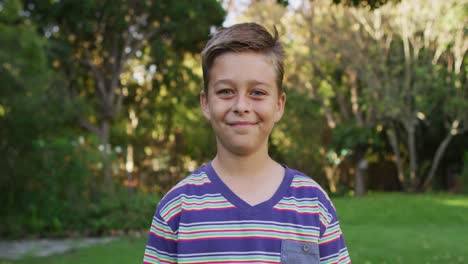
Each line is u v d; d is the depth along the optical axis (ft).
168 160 69.97
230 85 4.10
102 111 52.85
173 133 72.33
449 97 56.59
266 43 4.19
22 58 33.04
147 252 4.35
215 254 4.05
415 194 55.42
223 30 4.32
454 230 29.58
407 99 58.13
